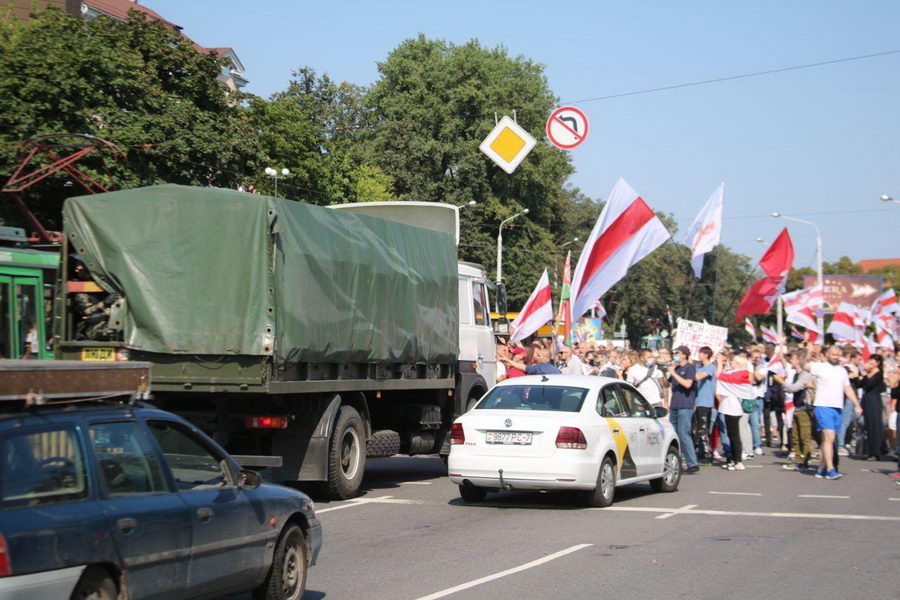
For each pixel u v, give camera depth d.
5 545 4.80
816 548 9.71
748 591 7.79
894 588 7.93
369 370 13.91
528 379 13.32
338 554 9.38
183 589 5.95
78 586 5.15
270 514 6.89
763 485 15.35
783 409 22.50
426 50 65.50
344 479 13.21
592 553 9.41
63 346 12.20
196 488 6.30
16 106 30.97
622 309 88.56
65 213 12.42
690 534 10.53
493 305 18.61
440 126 62.75
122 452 5.80
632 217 20.30
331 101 80.88
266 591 6.93
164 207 12.13
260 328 11.72
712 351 18.44
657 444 14.00
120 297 12.23
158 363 12.08
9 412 5.30
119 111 33.84
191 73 40.19
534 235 64.25
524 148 19.27
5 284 15.05
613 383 13.56
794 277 82.56
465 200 61.19
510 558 9.16
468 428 12.51
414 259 15.10
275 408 12.56
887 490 14.67
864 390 20.22
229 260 11.88
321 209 12.87
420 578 8.28
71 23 35.06
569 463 12.01
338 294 12.98
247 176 40.44
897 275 80.88
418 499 13.54
